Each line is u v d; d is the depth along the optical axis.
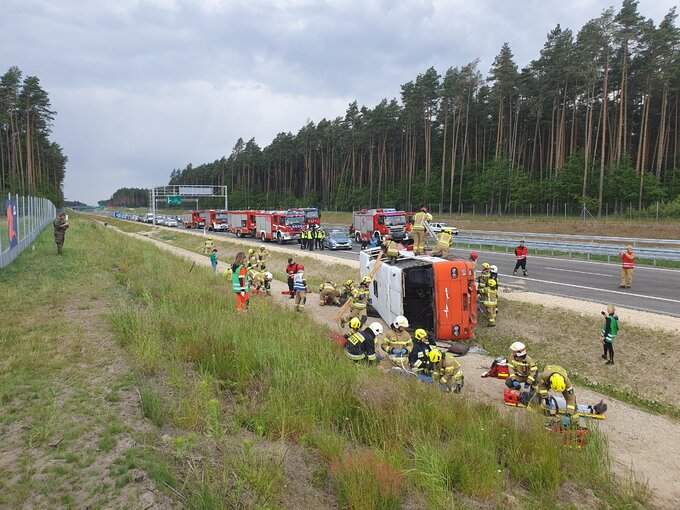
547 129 61.56
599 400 8.71
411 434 5.50
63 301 10.17
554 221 41.94
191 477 3.92
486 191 54.12
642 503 5.09
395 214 35.78
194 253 37.41
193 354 7.19
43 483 3.61
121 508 3.37
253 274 17.97
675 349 9.45
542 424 6.07
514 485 5.00
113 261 18.83
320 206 93.19
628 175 43.50
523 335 12.02
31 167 71.50
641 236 32.44
